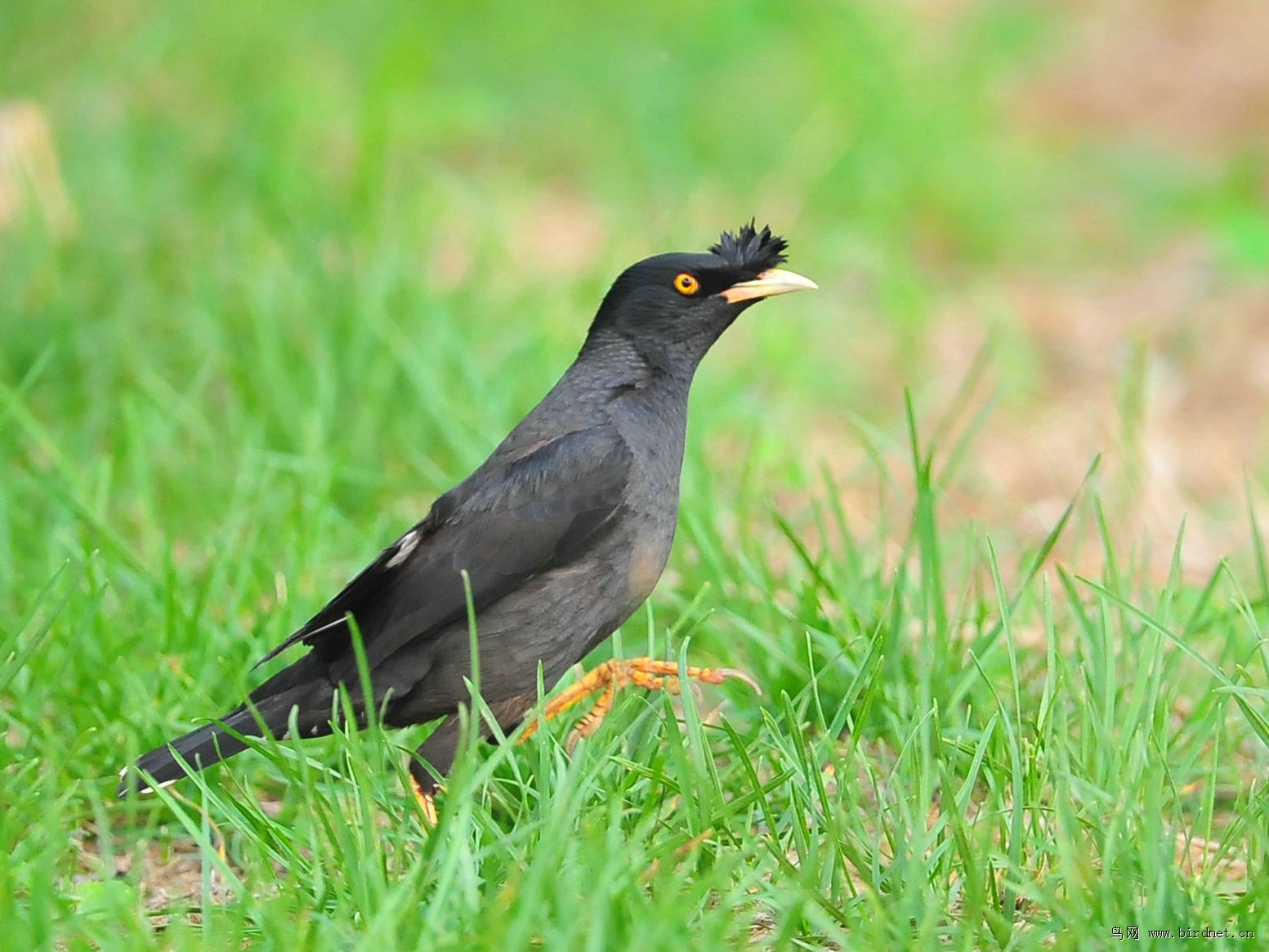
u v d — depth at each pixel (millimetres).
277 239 15047
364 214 15102
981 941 6742
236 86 20609
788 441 13641
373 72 21906
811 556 11398
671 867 6820
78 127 17750
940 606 9031
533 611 8359
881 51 25344
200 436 11930
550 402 8773
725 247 8914
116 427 12641
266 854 7344
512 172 20953
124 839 8258
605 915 6242
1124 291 19641
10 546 10312
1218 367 17172
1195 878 7383
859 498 13500
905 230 20609
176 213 15859
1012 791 7570
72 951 6434
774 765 8062
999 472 14438
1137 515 13039
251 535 10242
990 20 29156
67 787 8266
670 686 8875
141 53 20641
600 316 8930
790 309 17172
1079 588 11578
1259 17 29344
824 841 7309
